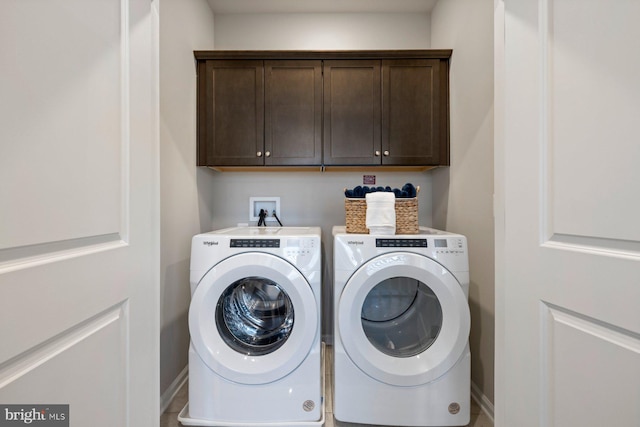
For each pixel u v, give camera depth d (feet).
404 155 6.57
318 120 6.55
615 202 1.92
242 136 6.55
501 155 2.99
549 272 2.36
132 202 2.51
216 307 4.47
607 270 1.97
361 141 6.57
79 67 1.95
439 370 4.26
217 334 4.42
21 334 1.58
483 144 5.06
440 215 7.07
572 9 2.18
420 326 4.72
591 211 2.06
